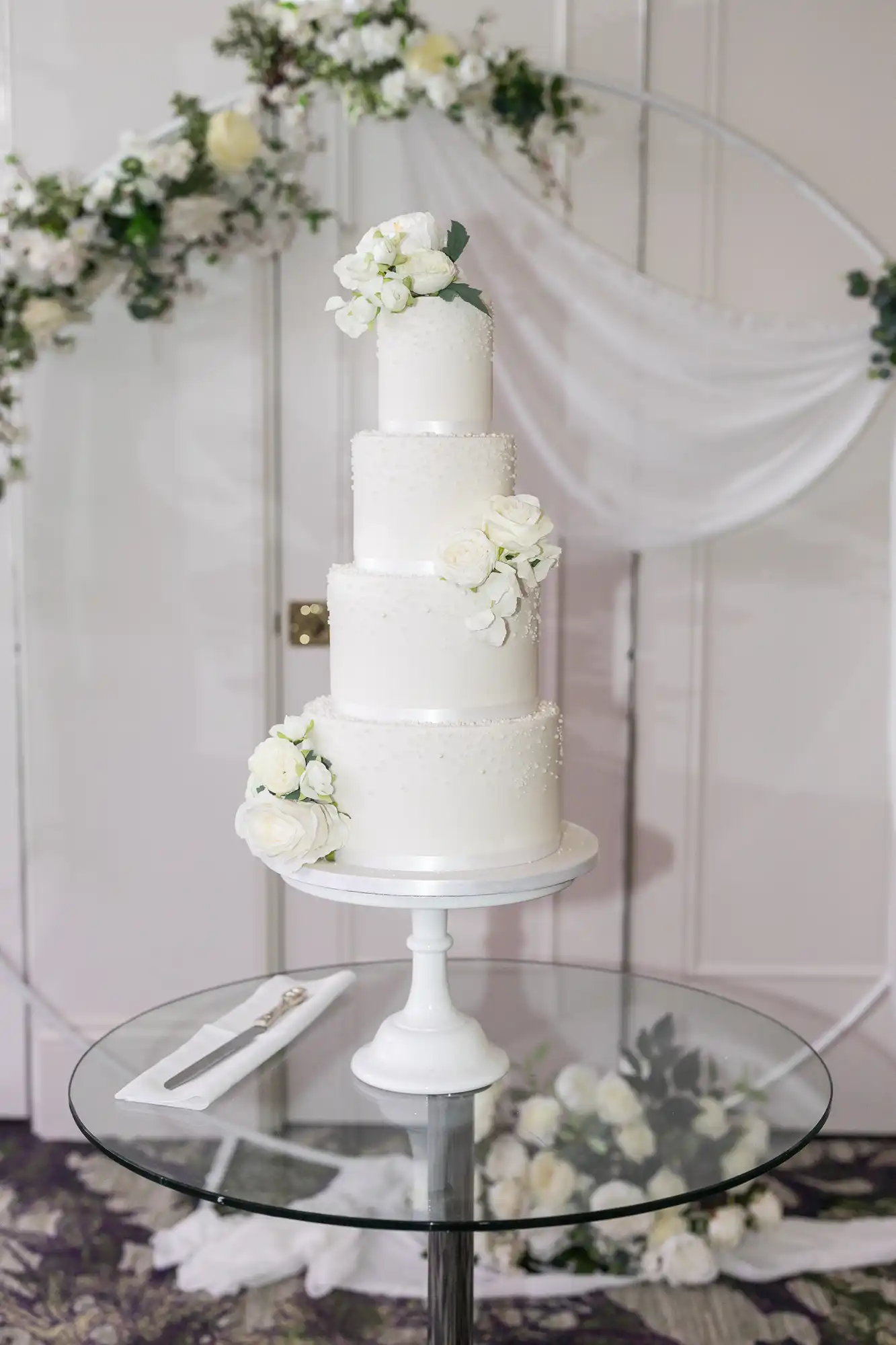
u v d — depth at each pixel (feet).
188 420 10.08
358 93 9.04
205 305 9.96
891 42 9.82
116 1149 5.34
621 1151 5.40
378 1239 9.01
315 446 10.21
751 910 10.69
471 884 5.61
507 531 5.71
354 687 5.95
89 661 10.28
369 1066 5.95
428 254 5.87
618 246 9.97
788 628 10.44
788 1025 10.75
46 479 10.11
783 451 9.52
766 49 9.83
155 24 9.66
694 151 9.89
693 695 10.43
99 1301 8.52
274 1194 5.04
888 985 10.19
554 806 6.16
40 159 9.76
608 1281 8.71
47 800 10.38
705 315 9.40
